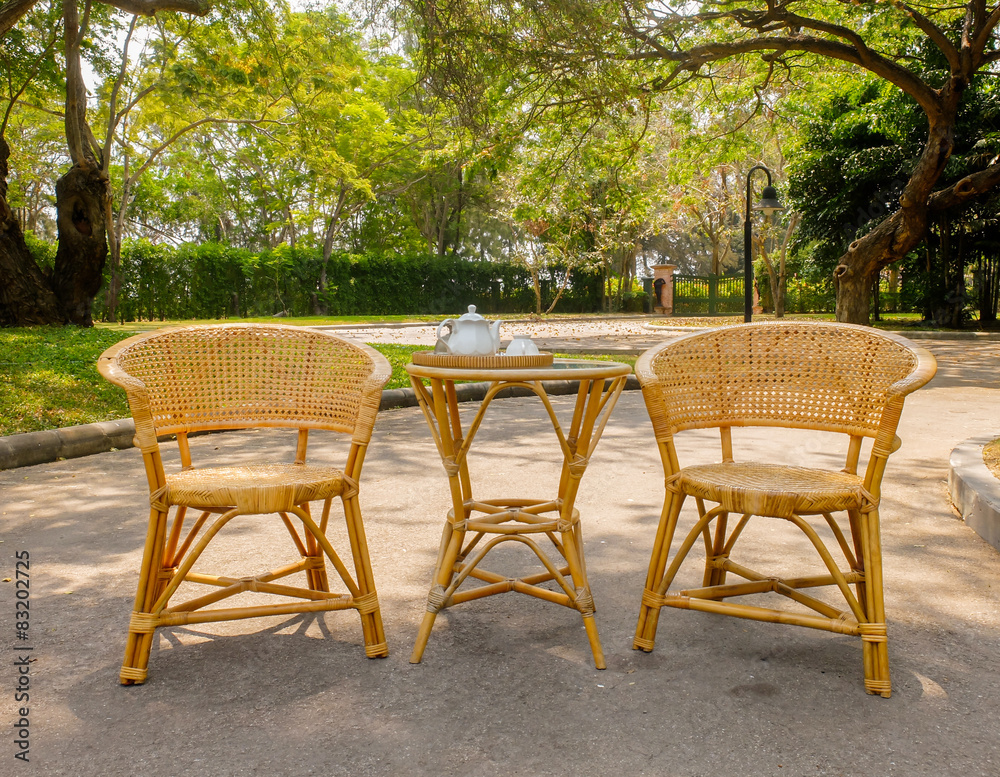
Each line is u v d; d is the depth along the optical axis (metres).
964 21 12.80
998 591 2.97
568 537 2.50
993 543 3.50
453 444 2.76
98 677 2.29
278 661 2.40
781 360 2.84
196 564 3.26
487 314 33.31
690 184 28.22
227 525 3.84
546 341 16.11
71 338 11.55
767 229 27.62
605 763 1.85
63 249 14.33
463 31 9.76
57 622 2.68
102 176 14.37
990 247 17.97
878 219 18.56
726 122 17.30
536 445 5.85
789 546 3.51
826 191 19.47
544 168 14.30
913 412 7.25
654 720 2.05
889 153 17.69
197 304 24.75
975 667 2.36
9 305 13.83
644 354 2.70
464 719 2.05
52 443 5.30
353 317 25.19
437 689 2.22
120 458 5.41
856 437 2.72
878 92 18.27
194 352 2.73
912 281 19.92
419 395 2.64
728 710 2.10
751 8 12.77
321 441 6.09
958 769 1.83
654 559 2.47
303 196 32.41
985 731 2.00
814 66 14.06
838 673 2.33
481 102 10.91
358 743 1.93
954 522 3.89
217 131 29.98
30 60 15.62
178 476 2.47
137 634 2.24
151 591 2.28
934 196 14.43
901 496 4.39
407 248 37.44
